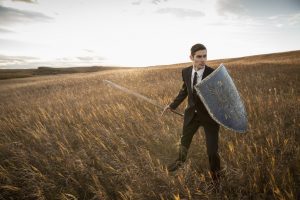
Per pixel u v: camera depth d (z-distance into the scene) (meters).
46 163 3.57
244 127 2.89
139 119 5.23
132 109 6.25
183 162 3.19
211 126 2.88
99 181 3.08
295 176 2.84
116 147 4.09
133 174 2.94
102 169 3.39
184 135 3.10
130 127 4.74
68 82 19.81
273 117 4.71
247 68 16.14
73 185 3.12
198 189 2.65
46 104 9.16
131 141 4.19
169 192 2.65
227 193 2.68
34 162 3.71
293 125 4.11
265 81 9.64
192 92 2.84
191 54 2.79
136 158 3.55
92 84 16.45
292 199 2.23
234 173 2.76
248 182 2.74
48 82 22.91
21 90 18.78
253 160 3.01
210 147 2.80
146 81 14.29
